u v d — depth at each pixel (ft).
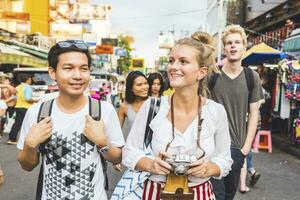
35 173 21.97
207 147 6.87
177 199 6.61
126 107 14.85
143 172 7.07
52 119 7.06
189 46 6.82
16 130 31.86
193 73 6.82
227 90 11.34
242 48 11.34
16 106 31.76
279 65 30.86
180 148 6.82
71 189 6.99
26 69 43.98
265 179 22.00
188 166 6.36
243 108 11.42
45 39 79.25
